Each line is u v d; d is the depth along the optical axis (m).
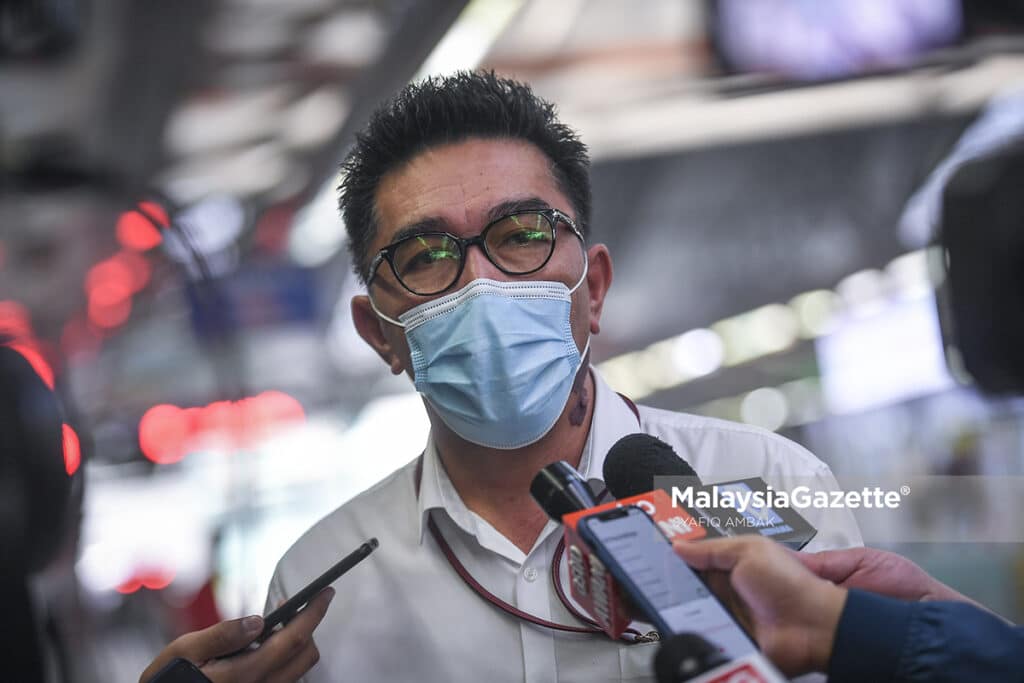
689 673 1.01
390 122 1.70
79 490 1.44
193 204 6.10
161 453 5.11
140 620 4.21
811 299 9.21
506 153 1.68
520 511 1.74
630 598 1.15
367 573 1.80
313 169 6.59
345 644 1.76
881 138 7.39
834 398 8.86
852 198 8.36
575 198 1.77
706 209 8.91
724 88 6.59
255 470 4.73
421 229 1.66
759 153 8.08
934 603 1.11
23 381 1.26
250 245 7.18
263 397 7.44
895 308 8.56
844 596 1.11
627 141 7.55
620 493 1.38
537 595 1.68
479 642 1.71
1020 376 0.91
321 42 5.48
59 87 4.12
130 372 4.83
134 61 4.61
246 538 4.64
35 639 1.23
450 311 1.65
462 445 1.74
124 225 2.41
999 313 0.89
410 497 1.87
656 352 10.05
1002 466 5.22
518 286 1.65
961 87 6.11
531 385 1.64
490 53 6.32
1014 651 1.07
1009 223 0.88
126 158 5.16
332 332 8.02
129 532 4.79
